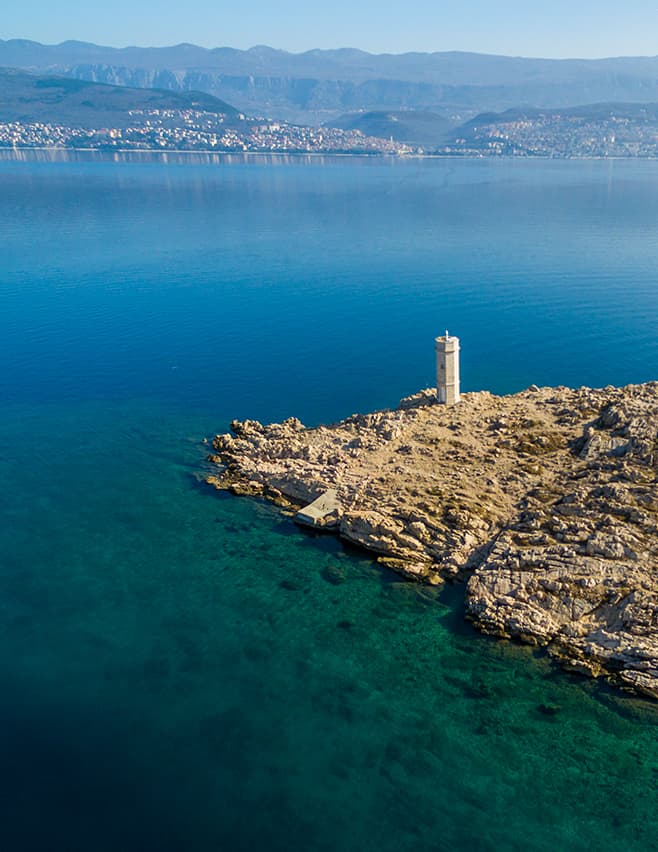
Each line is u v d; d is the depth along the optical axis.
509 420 71.81
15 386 98.50
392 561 56.53
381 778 38.50
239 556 58.69
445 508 59.22
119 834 35.22
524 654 47.00
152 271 164.38
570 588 49.28
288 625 50.38
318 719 42.31
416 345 113.88
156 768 38.91
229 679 45.31
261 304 138.12
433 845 34.88
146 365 106.81
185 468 74.25
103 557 58.66
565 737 40.97
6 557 58.84
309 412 89.75
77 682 45.00
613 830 35.69
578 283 144.62
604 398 72.75
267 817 36.25
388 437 71.19
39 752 39.75
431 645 48.16
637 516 52.28
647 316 122.00
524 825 35.97
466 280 150.88
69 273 161.75
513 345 111.25
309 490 66.06
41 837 35.00
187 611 51.97
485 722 42.03
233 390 97.06
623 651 45.12
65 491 69.75
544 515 55.75
